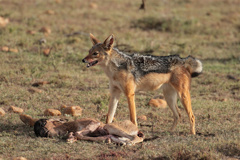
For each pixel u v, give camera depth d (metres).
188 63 12.31
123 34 29.42
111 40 11.64
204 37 30.91
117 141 10.23
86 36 27.86
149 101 15.65
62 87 17.36
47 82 17.69
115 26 31.92
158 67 11.97
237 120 13.90
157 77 11.96
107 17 34.78
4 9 34.06
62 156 9.41
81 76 19.23
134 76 11.77
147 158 9.27
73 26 30.44
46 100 15.27
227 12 40.06
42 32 27.89
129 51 24.44
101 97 15.99
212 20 36.19
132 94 11.77
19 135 11.05
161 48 25.97
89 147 9.98
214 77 20.33
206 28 33.06
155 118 14.00
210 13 38.50
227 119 14.06
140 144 10.38
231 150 9.91
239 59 24.62
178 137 11.27
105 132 10.71
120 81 11.68
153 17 33.62
